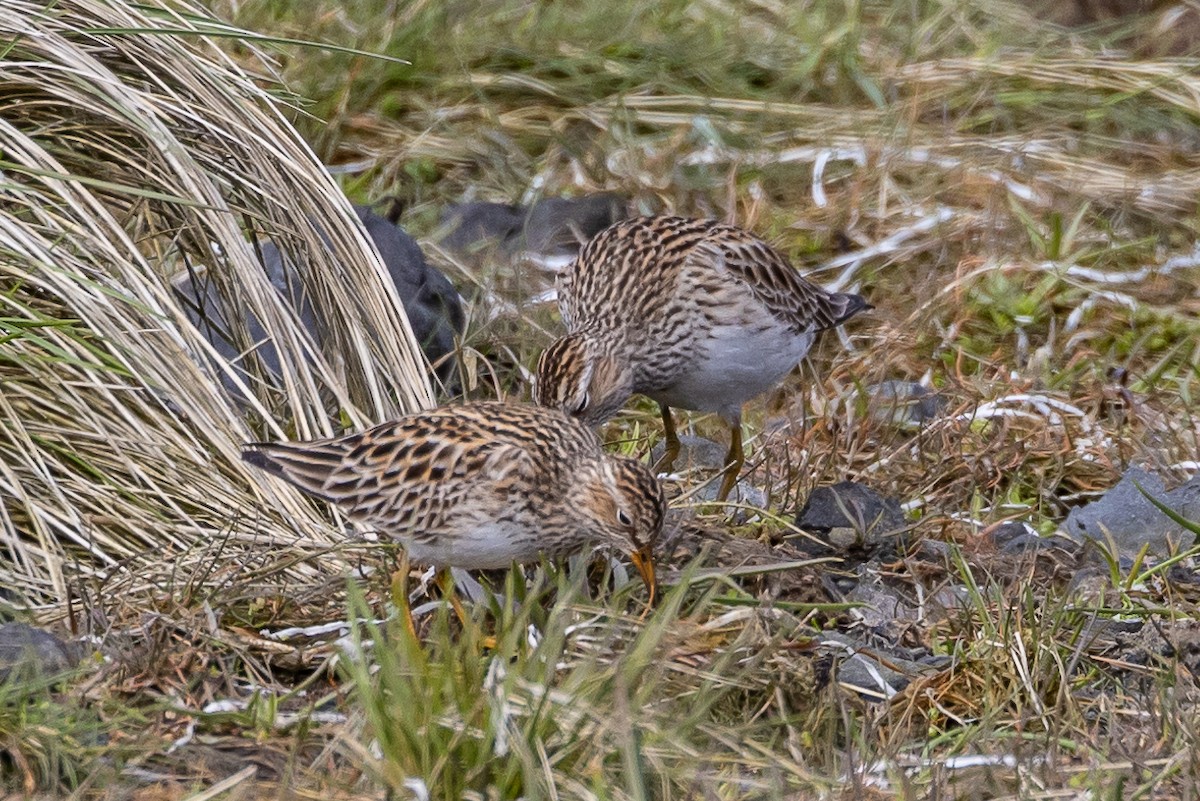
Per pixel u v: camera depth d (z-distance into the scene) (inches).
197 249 563.2
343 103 789.9
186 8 577.6
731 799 362.3
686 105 831.1
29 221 511.8
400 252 628.4
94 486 475.5
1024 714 421.4
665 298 561.9
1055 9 957.8
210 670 414.9
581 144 797.9
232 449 497.4
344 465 454.6
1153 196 777.6
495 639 417.4
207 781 366.9
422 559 453.4
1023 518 556.7
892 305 709.3
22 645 400.8
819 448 590.6
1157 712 417.4
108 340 488.4
